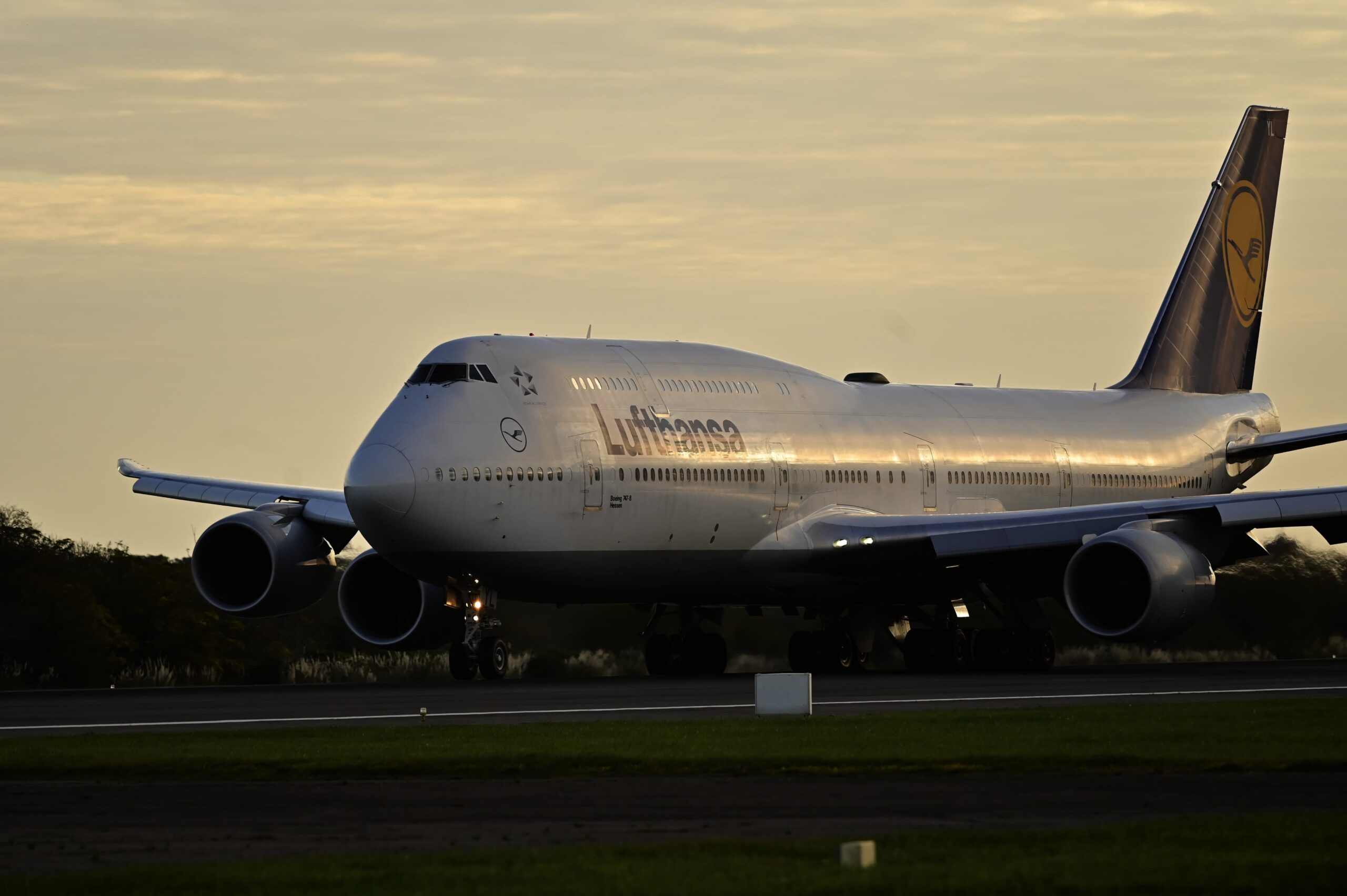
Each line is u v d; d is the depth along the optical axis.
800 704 72.00
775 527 123.06
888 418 135.12
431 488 104.12
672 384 120.19
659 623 134.50
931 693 90.75
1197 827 40.16
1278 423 170.38
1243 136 170.38
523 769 53.59
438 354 111.38
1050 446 146.88
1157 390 163.00
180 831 41.91
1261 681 103.94
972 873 34.50
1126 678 109.81
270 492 124.88
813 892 32.97
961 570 125.50
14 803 47.03
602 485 111.75
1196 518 115.62
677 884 33.88
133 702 92.19
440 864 36.44
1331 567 171.25
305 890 33.75
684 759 54.81
